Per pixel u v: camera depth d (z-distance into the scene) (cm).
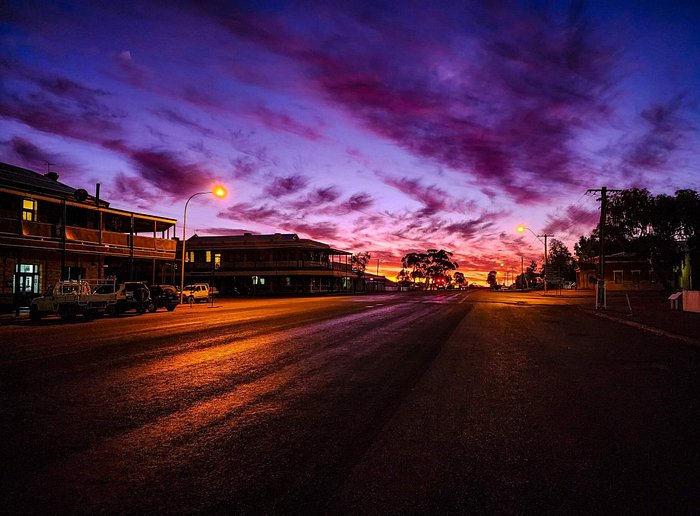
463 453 409
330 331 1432
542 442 438
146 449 415
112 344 1119
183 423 492
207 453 405
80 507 309
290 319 1909
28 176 2959
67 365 832
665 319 1781
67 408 549
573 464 386
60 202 2641
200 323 1723
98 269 3050
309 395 616
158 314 2320
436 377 735
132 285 2303
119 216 3203
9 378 720
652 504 318
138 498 321
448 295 6297
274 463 383
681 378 737
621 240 3328
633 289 5791
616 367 834
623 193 3186
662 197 3145
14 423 491
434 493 332
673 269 3741
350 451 411
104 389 647
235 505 311
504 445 430
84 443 430
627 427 486
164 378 721
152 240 3234
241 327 1555
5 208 2541
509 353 998
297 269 6281
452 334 1369
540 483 350
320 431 466
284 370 790
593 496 329
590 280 7506
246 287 6369
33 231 2466
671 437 454
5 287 2506
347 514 300
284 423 493
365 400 591
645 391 647
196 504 313
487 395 620
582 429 479
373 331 1438
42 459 391
